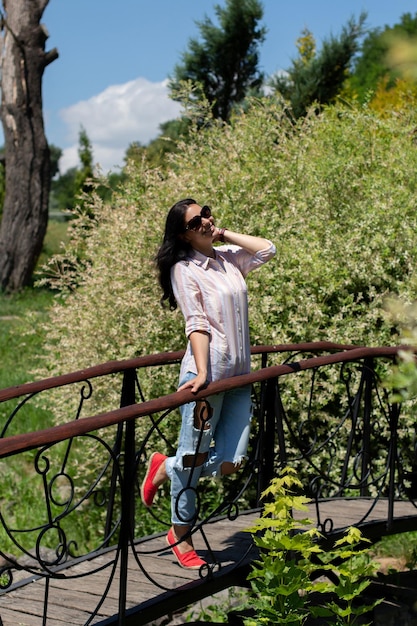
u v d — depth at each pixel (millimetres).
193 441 3721
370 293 6469
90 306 7141
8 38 18031
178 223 3705
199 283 3666
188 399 3455
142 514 6770
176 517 3850
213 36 17953
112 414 3137
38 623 3381
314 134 7906
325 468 6500
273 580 3443
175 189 7090
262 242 3871
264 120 7758
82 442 7820
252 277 6617
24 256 17938
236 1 17688
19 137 17984
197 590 3760
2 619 3422
